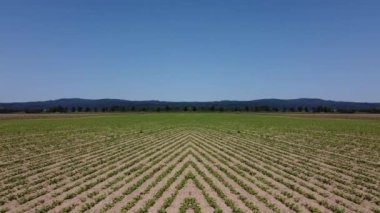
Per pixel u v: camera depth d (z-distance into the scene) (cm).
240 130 6166
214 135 5209
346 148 3784
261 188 1980
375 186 2119
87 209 1606
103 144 4094
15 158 3084
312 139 4675
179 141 4391
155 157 3102
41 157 3134
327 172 2475
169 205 1672
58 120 9438
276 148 3744
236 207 1600
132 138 4778
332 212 1580
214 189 1953
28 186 2053
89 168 2605
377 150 3650
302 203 1705
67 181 2178
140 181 2120
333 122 8656
